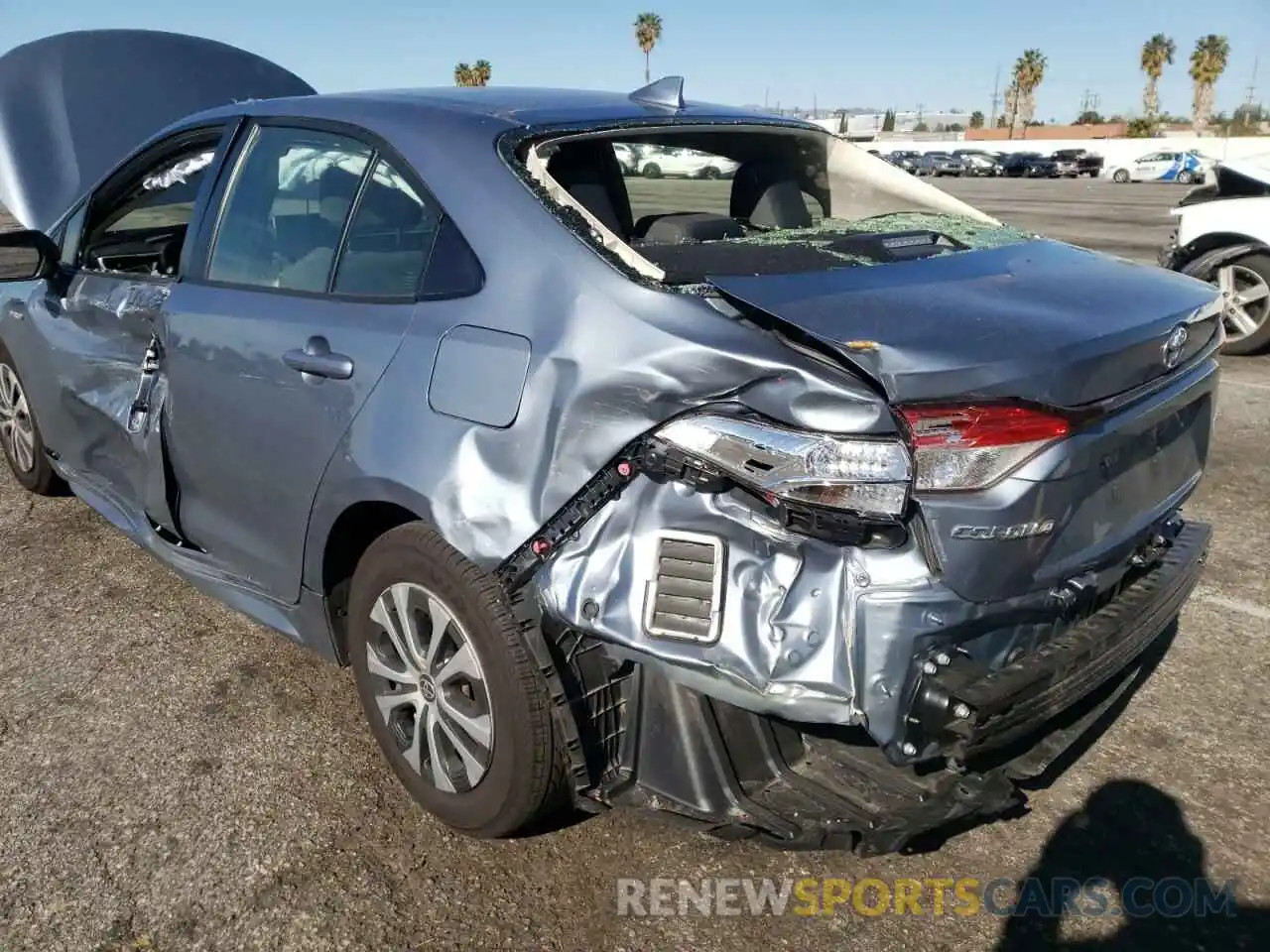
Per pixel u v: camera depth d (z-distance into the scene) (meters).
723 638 2.11
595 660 2.31
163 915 2.40
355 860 2.58
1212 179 8.29
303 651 3.59
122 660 3.51
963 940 2.38
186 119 3.63
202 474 3.27
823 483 2.00
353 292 2.81
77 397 4.01
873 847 2.17
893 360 1.99
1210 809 2.83
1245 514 4.91
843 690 2.05
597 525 2.22
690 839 2.69
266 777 2.90
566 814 2.67
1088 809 2.83
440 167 2.68
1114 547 2.41
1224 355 8.26
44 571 4.18
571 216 2.46
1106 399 2.25
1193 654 3.64
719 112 3.28
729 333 2.14
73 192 4.77
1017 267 2.63
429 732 2.62
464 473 2.36
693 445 2.12
